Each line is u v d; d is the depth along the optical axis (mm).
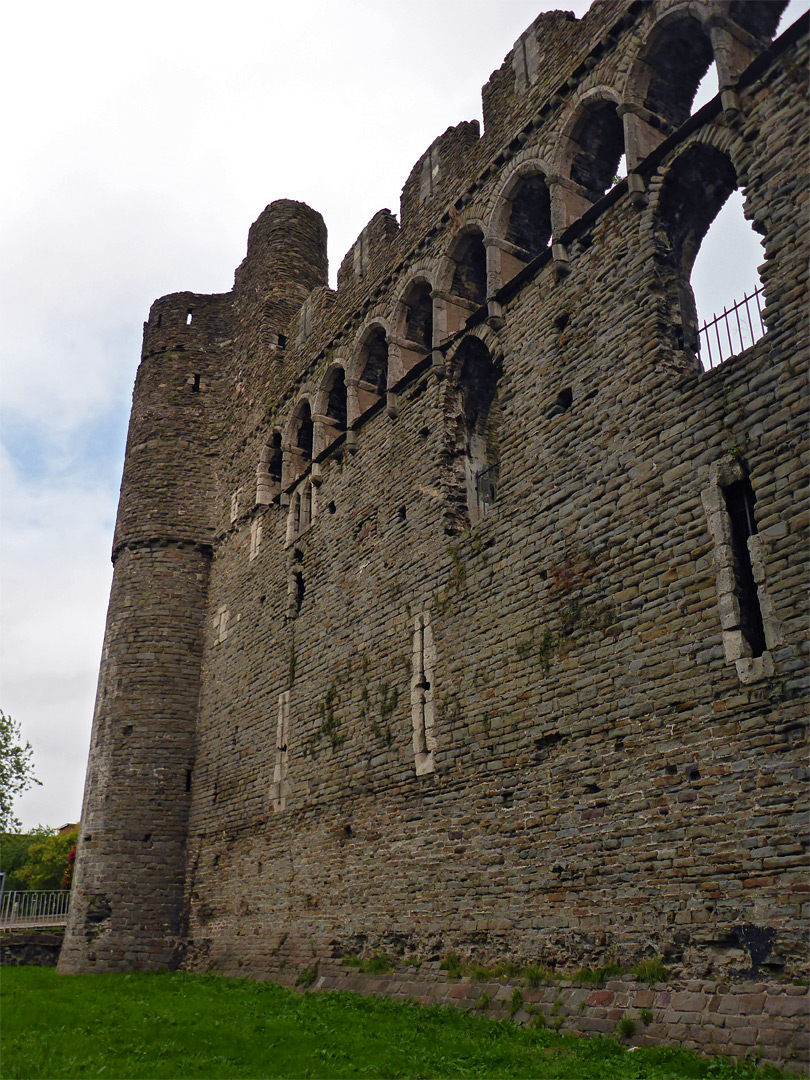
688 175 15961
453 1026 13820
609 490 15422
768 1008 10961
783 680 12047
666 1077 10336
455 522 19641
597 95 17797
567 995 13375
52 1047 13258
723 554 13250
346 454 23953
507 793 15914
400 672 19562
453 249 21281
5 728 52344
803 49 13945
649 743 13602
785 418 12922
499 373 20969
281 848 22469
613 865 13648
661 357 15188
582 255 17281
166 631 30141
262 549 27734
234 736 26484
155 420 33594
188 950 25844
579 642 15258
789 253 13398
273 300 31812
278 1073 11398
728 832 12219
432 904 16953
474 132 22172
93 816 28234
